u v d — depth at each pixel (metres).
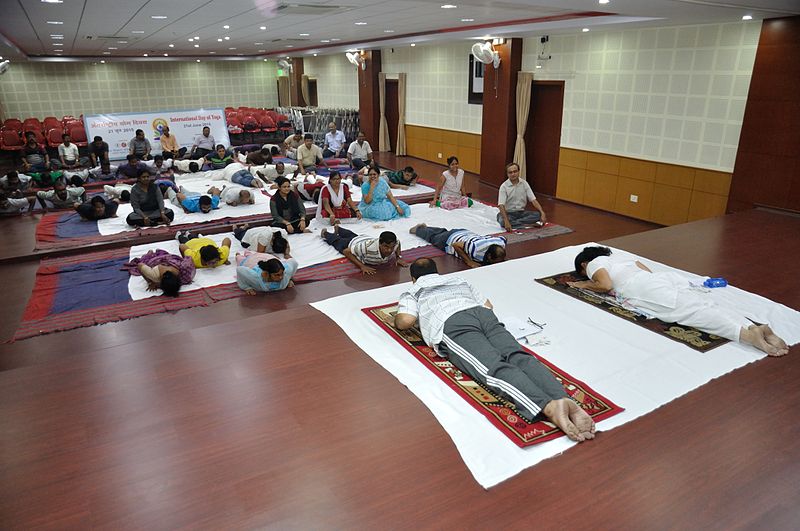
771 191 6.15
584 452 2.30
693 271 4.44
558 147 8.98
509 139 9.57
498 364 2.66
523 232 6.52
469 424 2.48
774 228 5.61
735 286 4.11
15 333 4.02
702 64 6.61
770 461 2.25
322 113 15.38
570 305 3.75
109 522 1.96
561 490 2.09
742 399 2.67
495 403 2.63
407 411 2.59
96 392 2.79
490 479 2.14
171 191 7.63
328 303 3.89
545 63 8.81
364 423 2.50
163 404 2.68
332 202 6.60
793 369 2.94
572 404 2.45
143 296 4.66
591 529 1.91
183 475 2.19
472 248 5.15
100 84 16.50
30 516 1.99
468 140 11.27
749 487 2.11
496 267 4.59
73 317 4.27
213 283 4.93
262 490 2.10
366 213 6.85
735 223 5.81
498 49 9.34
